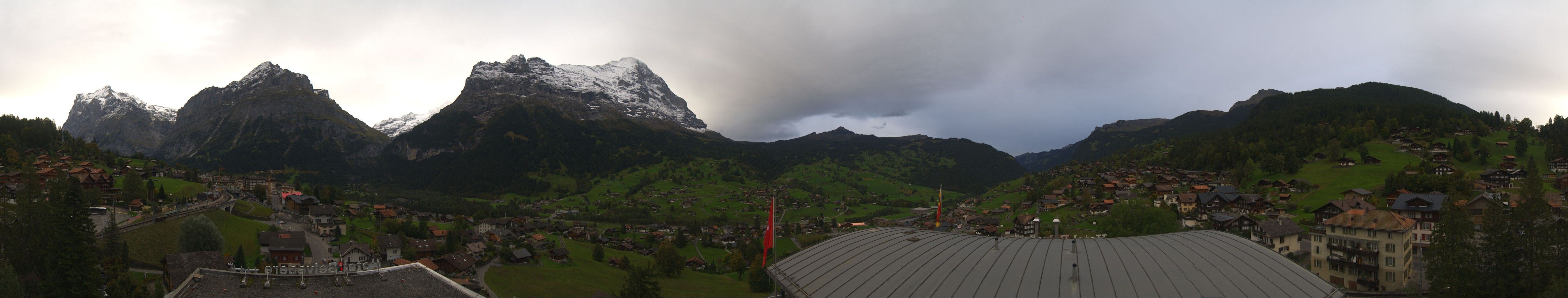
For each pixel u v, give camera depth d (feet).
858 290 137.90
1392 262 281.95
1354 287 299.99
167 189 654.12
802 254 169.07
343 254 414.62
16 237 244.22
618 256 566.36
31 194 250.98
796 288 147.64
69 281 226.17
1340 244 308.81
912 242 165.89
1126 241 153.79
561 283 407.85
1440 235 223.71
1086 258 139.95
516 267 453.17
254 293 182.91
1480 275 213.25
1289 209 526.98
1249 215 476.13
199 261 274.57
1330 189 598.75
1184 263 134.62
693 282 442.91
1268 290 121.60
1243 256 138.92
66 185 264.11
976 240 163.43
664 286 411.95
